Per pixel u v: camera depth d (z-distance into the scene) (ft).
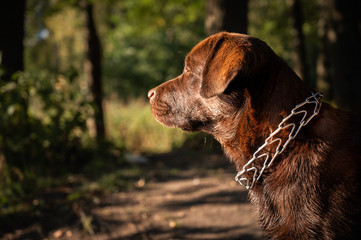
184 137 31.42
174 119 7.69
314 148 6.01
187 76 7.44
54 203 14.92
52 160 19.10
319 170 5.87
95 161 21.22
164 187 17.75
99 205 15.05
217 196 16.26
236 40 6.31
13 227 12.93
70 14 47.24
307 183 5.90
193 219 13.92
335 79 23.84
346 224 5.68
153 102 7.96
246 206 15.01
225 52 6.14
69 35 70.38
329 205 5.74
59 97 19.39
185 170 20.97
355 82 22.90
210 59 6.22
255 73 6.11
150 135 32.81
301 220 5.89
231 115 6.86
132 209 14.76
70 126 19.57
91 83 30.66
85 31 30.83
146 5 39.78
